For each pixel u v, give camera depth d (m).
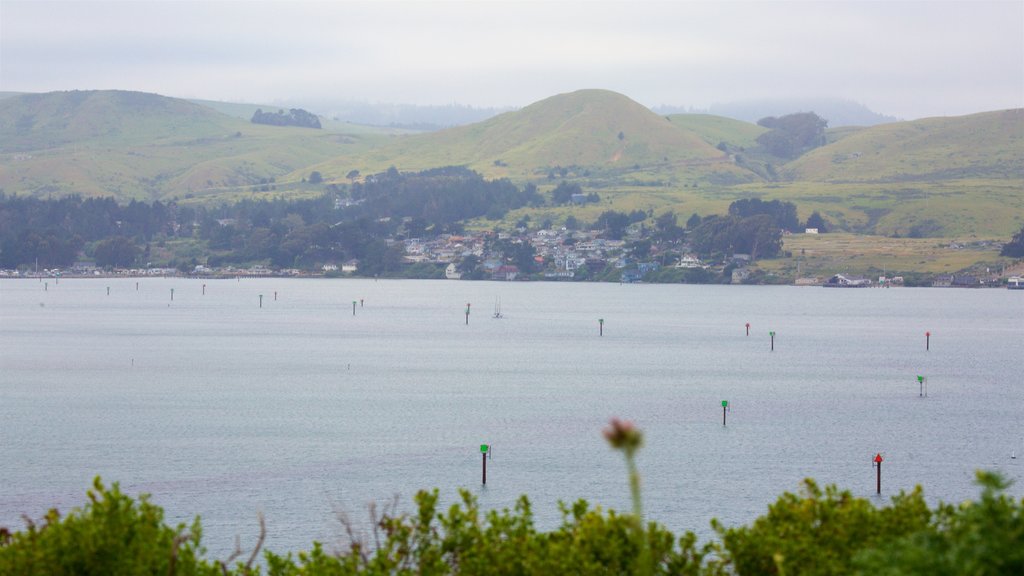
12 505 155.75
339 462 185.25
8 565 53.22
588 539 56.78
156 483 168.50
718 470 180.38
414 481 171.50
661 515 150.25
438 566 57.81
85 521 55.12
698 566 58.75
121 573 53.72
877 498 163.00
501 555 57.16
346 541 132.75
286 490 163.75
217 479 171.38
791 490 165.75
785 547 55.62
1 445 199.62
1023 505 48.97
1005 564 46.38
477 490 165.25
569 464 184.62
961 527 50.91
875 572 49.34
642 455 193.00
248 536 137.75
